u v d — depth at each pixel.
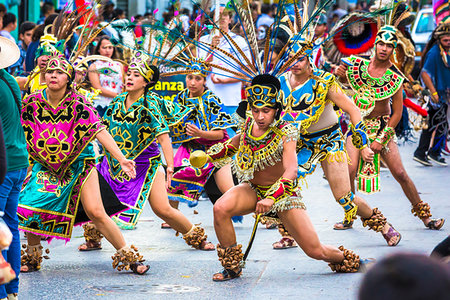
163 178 10.13
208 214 13.69
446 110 19.02
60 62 8.53
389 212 13.18
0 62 6.92
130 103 9.99
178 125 11.66
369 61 11.26
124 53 11.46
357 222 12.34
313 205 14.15
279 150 7.98
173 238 11.47
